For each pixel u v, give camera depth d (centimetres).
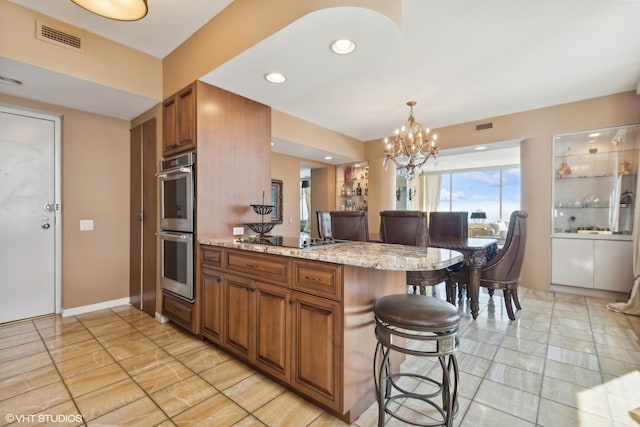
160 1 207
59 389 180
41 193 300
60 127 311
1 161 279
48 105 292
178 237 256
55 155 308
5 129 281
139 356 222
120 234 341
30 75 230
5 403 167
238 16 203
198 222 248
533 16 220
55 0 208
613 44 258
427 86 344
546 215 411
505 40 252
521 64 294
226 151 267
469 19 223
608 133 381
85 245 316
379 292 179
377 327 149
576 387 186
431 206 916
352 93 365
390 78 324
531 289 420
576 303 356
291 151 531
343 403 149
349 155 577
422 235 301
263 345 189
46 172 303
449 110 426
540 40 252
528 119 424
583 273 386
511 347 241
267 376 196
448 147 496
